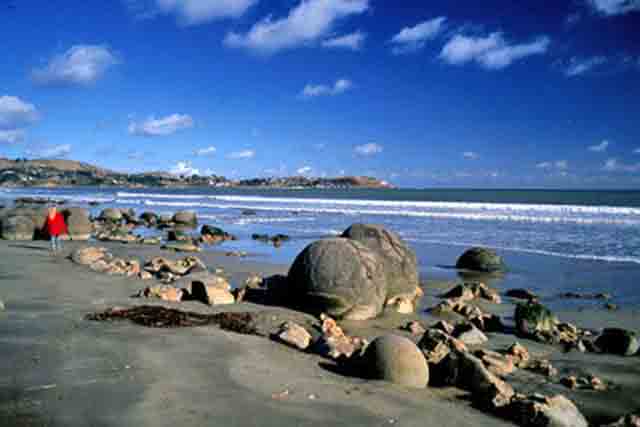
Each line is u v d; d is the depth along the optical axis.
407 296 10.68
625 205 51.53
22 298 8.87
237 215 38.06
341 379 5.74
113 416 4.28
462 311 9.96
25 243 18.34
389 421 4.60
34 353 5.79
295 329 7.32
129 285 10.58
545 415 4.89
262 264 15.31
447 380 5.98
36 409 4.37
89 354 5.82
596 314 10.20
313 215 37.56
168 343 6.41
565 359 7.38
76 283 10.55
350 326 8.77
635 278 13.96
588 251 19.12
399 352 5.83
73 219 20.52
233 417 4.39
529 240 22.45
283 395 5.00
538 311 8.66
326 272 9.05
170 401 4.64
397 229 27.28
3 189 130.75
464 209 42.66
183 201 62.12
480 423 4.86
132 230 28.42
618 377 6.59
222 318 8.01
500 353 7.40
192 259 14.73
